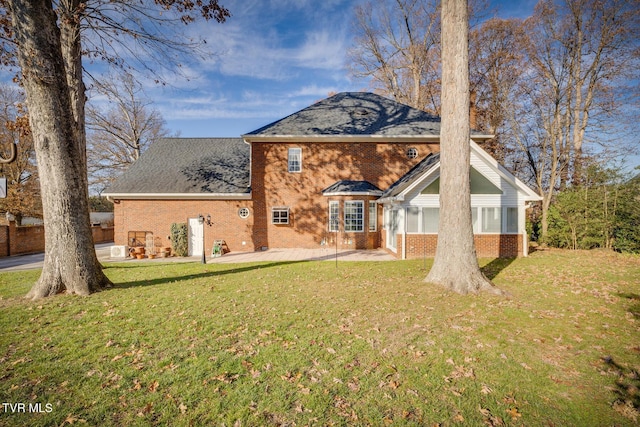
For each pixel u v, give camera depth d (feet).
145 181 59.82
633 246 47.57
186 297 24.38
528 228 63.10
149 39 33.68
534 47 67.77
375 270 35.45
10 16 28.43
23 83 26.48
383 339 16.19
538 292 25.23
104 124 95.25
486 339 16.24
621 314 20.02
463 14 26.02
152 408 10.64
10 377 12.56
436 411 10.56
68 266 25.09
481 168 45.50
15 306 21.86
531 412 10.61
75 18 30.14
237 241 58.85
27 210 85.56
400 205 45.75
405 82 103.35
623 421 10.18
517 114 75.00
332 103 68.18
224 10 33.01
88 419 10.12
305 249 57.93
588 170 53.36
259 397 11.21
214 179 61.00
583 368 13.43
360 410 10.58
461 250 25.84
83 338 16.34
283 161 59.36
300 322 18.67
